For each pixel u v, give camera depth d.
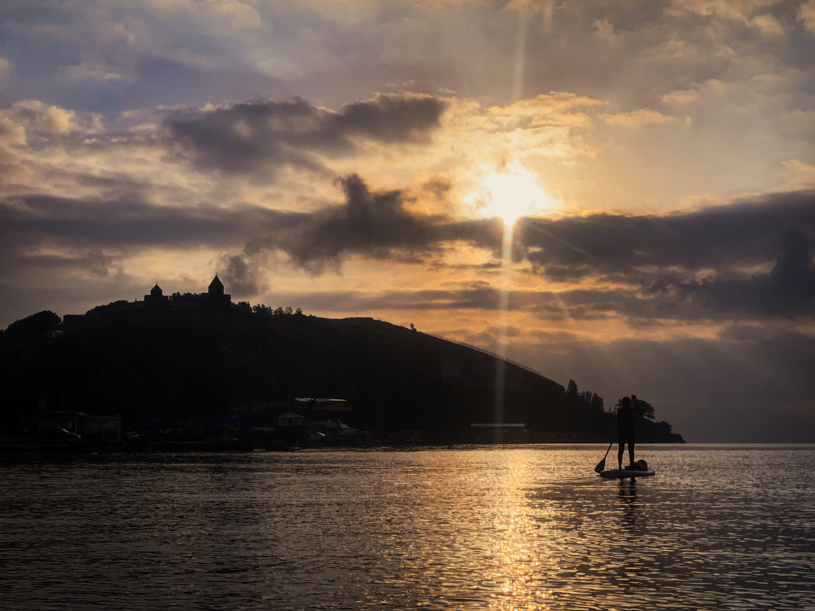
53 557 39.22
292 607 29.28
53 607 29.23
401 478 99.94
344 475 106.50
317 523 52.34
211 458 169.62
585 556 39.12
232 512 58.97
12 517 55.66
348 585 32.75
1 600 30.22
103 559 38.69
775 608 29.31
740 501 67.62
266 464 140.88
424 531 48.22
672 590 31.95
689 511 59.38
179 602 29.97
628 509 60.78
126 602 29.98
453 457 190.25
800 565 36.91
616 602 30.08
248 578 34.16
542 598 30.59
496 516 56.09
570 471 118.81
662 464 154.12
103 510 60.25
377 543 43.41
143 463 140.38
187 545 42.88
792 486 86.69
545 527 49.81
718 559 38.34
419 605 29.55
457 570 35.72
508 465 142.25
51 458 160.88
